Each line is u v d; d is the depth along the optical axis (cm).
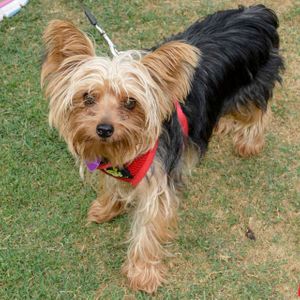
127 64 69
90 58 70
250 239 91
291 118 108
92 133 70
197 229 92
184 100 77
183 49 67
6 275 85
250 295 84
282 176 99
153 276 84
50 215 92
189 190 97
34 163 98
